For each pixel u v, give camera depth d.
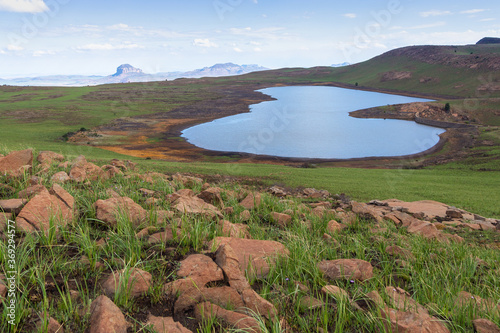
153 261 3.55
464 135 72.56
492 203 21.06
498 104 98.19
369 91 185.25
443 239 7.80
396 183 28.17
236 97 159.75
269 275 3.63
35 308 2.59
